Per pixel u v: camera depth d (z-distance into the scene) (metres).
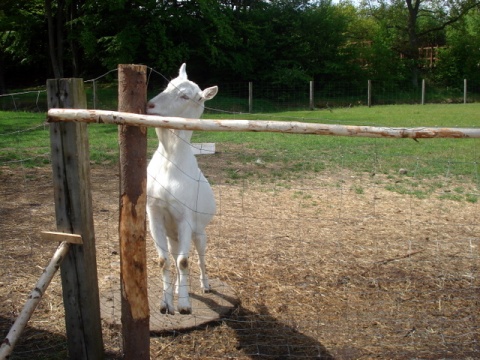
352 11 36.28
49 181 9.02
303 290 4.93
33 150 11.52
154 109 3.65
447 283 5.13
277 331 4.16
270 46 31.31
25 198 7.94
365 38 35.53
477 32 38.12
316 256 5.80
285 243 6.20
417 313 4.49
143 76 3.21
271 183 9.10
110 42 25.44
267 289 4.95
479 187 8.93
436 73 36.84
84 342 3.55
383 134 3.06
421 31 38.69
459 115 20.03
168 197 3.85
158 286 4.87
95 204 7.71
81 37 25.00
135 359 3.41
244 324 4.25
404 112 21.78
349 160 11.00
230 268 5.41
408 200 8.16
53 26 27.47
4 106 21.89
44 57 29.97
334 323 4.29
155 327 4.10
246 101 25.89
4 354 3.11
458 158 11.12
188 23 26.62
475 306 4.62
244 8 32.47
